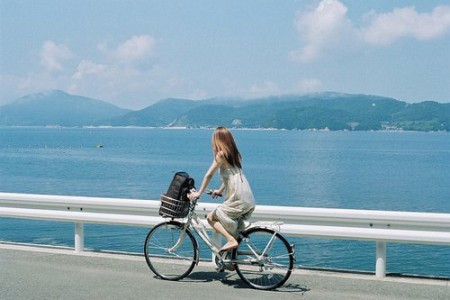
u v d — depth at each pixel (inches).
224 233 268.5
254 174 2340.1
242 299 247.8
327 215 290.4
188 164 2933.1
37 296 250.1
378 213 282.7
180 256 286.0
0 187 1637.6
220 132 269.6
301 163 3193.9
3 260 324.2
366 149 5782.5
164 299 246.7
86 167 2645.2
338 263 542.3
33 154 4160.9
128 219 328.2
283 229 297.1
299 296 253.4
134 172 2325.3
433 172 2576.3
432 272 541.3
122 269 302.4
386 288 267.4
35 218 351.3
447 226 273.1
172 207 278.2
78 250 348.8
